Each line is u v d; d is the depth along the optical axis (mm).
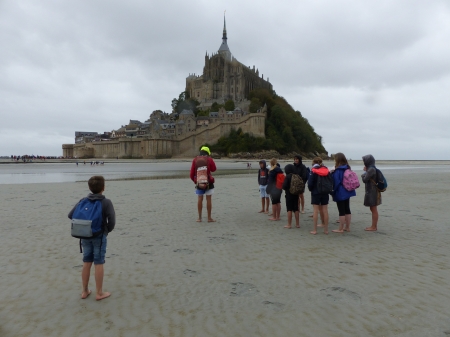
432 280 7211
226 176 45000
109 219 6535
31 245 10039
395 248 9844
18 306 6086
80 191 24688
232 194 23172
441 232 11875
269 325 5363
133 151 143000
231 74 172375
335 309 5883
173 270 7953
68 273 7770
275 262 8555
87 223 6133
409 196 22109
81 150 169625
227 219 14344
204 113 159250
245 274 7684
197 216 14938
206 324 5414
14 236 11086
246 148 133500
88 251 6461
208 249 9750
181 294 6582
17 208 16656
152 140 133000
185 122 145875
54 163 111500
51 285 7059
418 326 5266
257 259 8812
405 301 6172
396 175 48062
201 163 13484
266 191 14414
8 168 74375
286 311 5828
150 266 8227
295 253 9359
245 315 5699
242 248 9883
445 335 4988
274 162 14172
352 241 10711
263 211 16031
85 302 6266
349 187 11602
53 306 6094
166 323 5461
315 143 177500
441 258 8820
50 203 18391
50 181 36750
